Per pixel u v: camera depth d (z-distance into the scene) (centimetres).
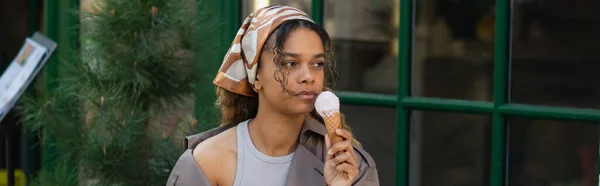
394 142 374
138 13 343
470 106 354
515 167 353
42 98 377
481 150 359
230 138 244
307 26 230
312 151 240
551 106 342
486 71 355
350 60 382
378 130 378
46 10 445
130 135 350
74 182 366
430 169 370
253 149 241
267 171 239
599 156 329
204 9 384
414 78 371
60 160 428
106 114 352
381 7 373
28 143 484
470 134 360
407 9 365
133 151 353
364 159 238
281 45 227
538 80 344
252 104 254
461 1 359
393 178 377
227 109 255
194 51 363
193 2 380
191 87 363
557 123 343
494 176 349
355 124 383
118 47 346
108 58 348
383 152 378
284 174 239
